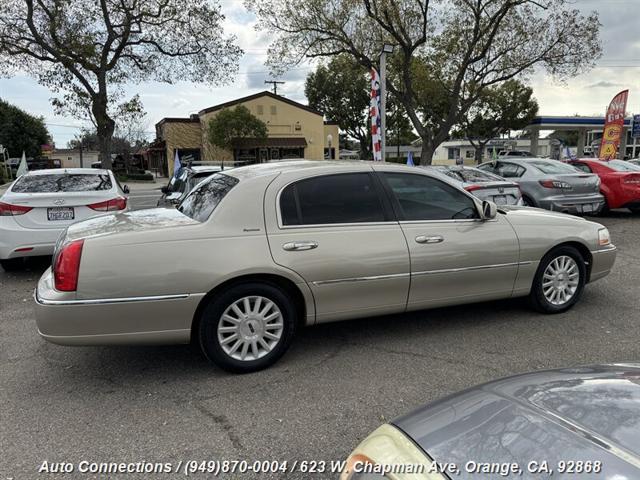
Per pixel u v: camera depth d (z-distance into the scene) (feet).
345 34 65.41
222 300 11.51
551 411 5.59
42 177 23.50
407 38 63.46
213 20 69.10
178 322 11.21
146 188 96.84
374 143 44.27
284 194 12.28
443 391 11.07
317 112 125.70
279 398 10.87
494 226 14.48
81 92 66.54
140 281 10.78
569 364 12.31
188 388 11.40
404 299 13.37
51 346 14.10
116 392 11.27
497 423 5.50
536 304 15.65
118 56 68.03
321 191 12.71
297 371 12.17
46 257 26.73
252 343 12.01
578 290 16.01
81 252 10.62
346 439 9.30
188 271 11.06
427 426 5.78
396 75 74.74
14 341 14.49
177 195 27.45
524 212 15.65
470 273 14.03
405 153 219.41
